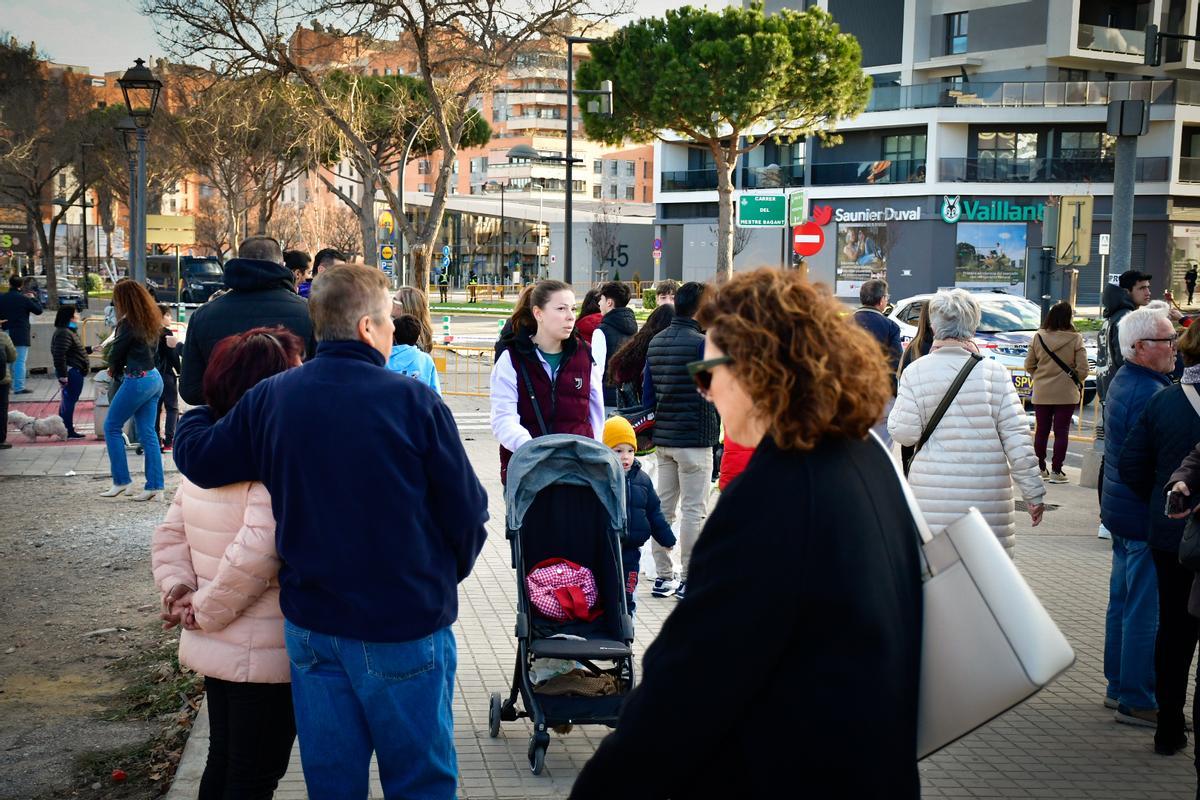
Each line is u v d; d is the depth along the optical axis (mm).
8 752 5020
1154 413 4723
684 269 59469
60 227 99938
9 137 48375
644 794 1828
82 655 6441
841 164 52188
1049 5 50781
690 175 58719
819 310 1938
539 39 32562
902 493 2041
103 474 12211
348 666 3082
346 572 3053
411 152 45625
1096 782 4590
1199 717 4227
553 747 4848
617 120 37031
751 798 1855
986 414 5086
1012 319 18391
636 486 5629
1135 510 5133
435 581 3182
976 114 48375
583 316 9719
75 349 15211
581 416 5871
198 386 4855
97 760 4906
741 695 1788
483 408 18328
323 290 3199
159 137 47625
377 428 3086
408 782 3158
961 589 2021
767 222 21891
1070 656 2016
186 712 5418
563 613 4812
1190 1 52375
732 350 1942
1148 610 5199
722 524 1852
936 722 2045
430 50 33031
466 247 98250
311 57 32500
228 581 3199
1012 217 49031
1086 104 47844
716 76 35375
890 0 54969
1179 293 50094
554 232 86625
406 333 6504
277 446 3102
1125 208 12281
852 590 1794
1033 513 5090
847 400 1878
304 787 4367
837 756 1781
